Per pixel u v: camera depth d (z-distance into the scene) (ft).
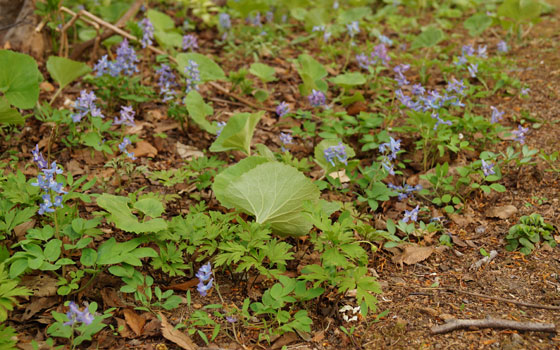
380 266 4.16
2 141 4.76
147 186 4.57
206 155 4.86
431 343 3.77
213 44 6.32
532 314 3.87
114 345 3.77
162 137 4.92
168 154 4.85
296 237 4.19
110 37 5.64
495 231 4.32
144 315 3.87
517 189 4.54
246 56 5.94
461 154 4.78
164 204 4.41
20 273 3.80
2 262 3.88
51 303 3.87
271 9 7.19
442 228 4.33
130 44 5.78
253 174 4.07
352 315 3.91
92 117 4.66
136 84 5.20
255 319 3.88
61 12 5.53
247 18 6.84
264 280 4.05
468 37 6.75
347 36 6.72
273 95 5.48
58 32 5.76
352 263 4.04
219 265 3.98
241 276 4.03
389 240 4.27
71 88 5.31
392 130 4.82
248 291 4.00
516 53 6.05
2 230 3.95
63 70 4.89
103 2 6.35
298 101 5.41
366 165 4.81
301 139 5.02
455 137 4.62
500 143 4.89
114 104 5.14
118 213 3.96
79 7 6.21
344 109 5.26
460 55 6.15
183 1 6.91
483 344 3.75
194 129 5.04
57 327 3.71
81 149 4.75
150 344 3.78
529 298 3.95
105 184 4.48
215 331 3.77
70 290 3.82
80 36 5.69
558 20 7.13
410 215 4.24
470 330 3.81
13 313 3.84
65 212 4.07
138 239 3.94
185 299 3.96
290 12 7.22
